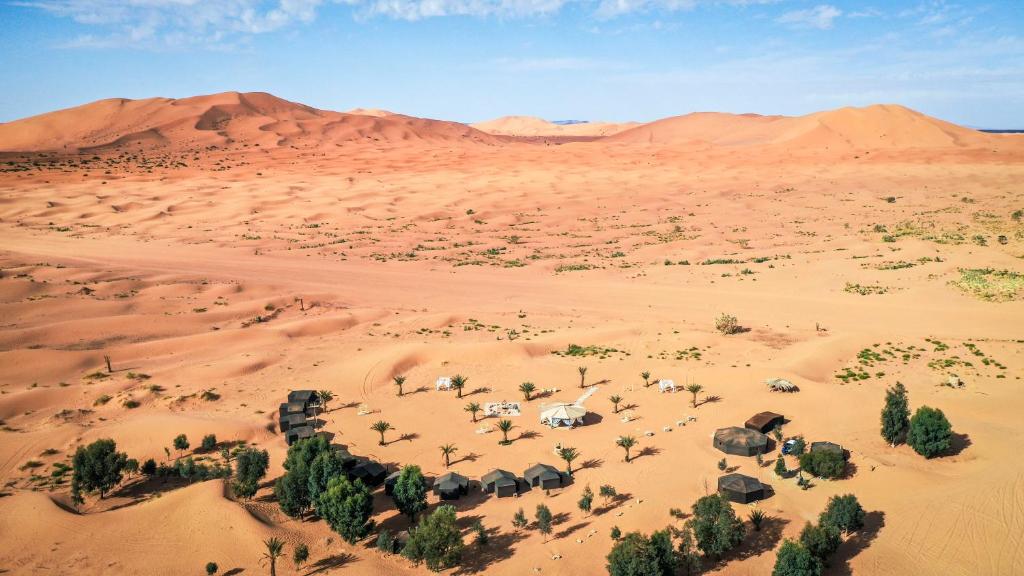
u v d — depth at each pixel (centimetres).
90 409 6494
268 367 7644
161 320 9275
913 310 9050
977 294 9400
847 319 8931
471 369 7506
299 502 4462
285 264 13575
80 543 4044
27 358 7450
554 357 7881
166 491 4872
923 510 4169
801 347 7706
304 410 6303
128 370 7481
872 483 4594
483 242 15912
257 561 3888
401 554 3994
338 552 4072
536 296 11100
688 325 9075
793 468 4912
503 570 3841
